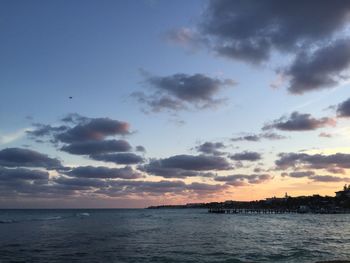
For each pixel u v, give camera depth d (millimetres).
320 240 67125
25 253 46250
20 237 67938
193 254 46469
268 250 50812
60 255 44781
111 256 44344
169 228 100562
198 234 79812
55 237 68375
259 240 66375
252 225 121062
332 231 93438
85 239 65000
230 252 48531
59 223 118312
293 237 73750
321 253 47656
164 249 51469
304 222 146875
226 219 173250
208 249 51688
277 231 92438
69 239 64750
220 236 74938
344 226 118312
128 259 42156
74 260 41094
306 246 56312
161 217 198500
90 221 135875
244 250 50781
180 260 41594
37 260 40844
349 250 51219
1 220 133250
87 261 40500
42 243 57750
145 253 47125
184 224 124125
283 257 44000
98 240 63406
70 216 191250
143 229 94812
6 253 46188
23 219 144500
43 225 105500
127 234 77312
